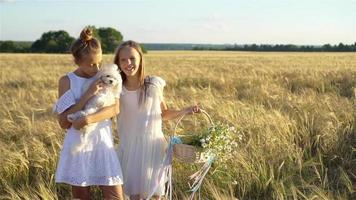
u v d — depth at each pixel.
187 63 32.16
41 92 12.15
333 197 4.71
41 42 80.75
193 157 3.94
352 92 11.59
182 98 10.09
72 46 3.73
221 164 4.88
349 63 29.67
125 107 4.07
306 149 6.04
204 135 4.02
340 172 5.32
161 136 4.18
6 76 18.97
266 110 7.88
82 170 3.66
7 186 4.84
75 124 3.58
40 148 5.58
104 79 3.64
